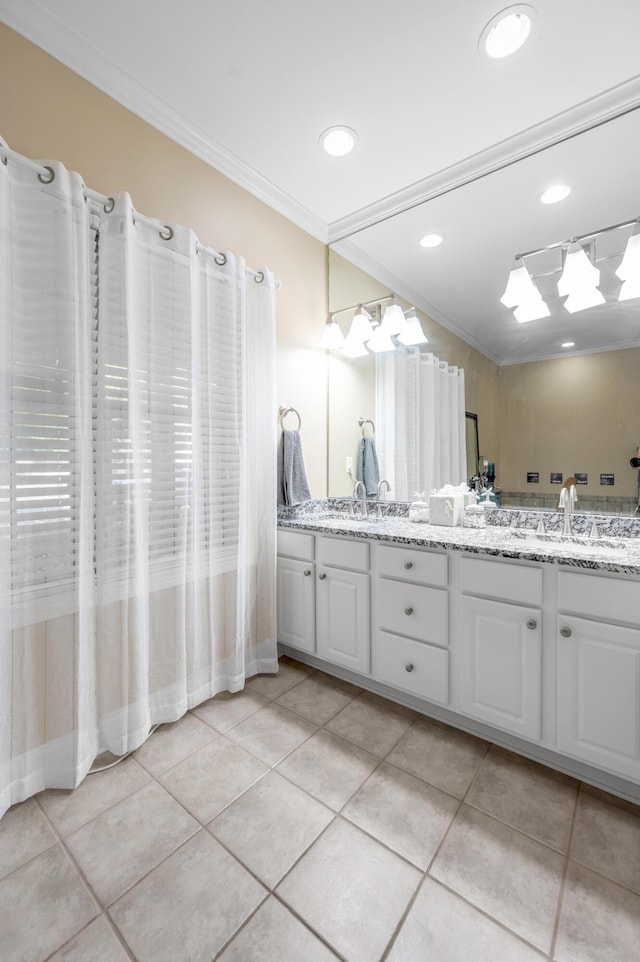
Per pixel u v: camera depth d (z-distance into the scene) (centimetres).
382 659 194
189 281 177
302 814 133
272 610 224
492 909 104
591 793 142
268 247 238
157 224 168
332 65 161
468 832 127
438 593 175
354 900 107
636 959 93
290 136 196
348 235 261
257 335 217
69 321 140
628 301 180
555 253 197
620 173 179
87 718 151
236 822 130
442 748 165
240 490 204
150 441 170
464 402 225
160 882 111
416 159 208
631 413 181
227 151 206
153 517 172
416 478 244
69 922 101
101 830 127
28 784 138
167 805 137
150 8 142
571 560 141
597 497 189
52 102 153
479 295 220
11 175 130
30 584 137
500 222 210
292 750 164
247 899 107
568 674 144
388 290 253
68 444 142
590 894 108
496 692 160
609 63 156
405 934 99
